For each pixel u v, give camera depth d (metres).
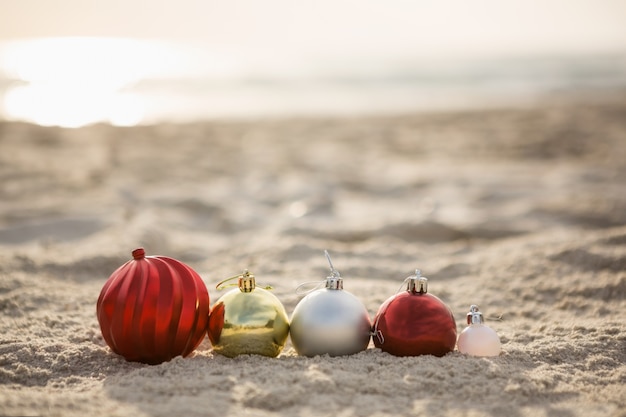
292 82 7.66
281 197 2.09
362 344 0.80
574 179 2.29
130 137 3.55
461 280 1.17
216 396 0.70
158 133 3.73
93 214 1.71
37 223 1.58
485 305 1.05
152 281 0.77
